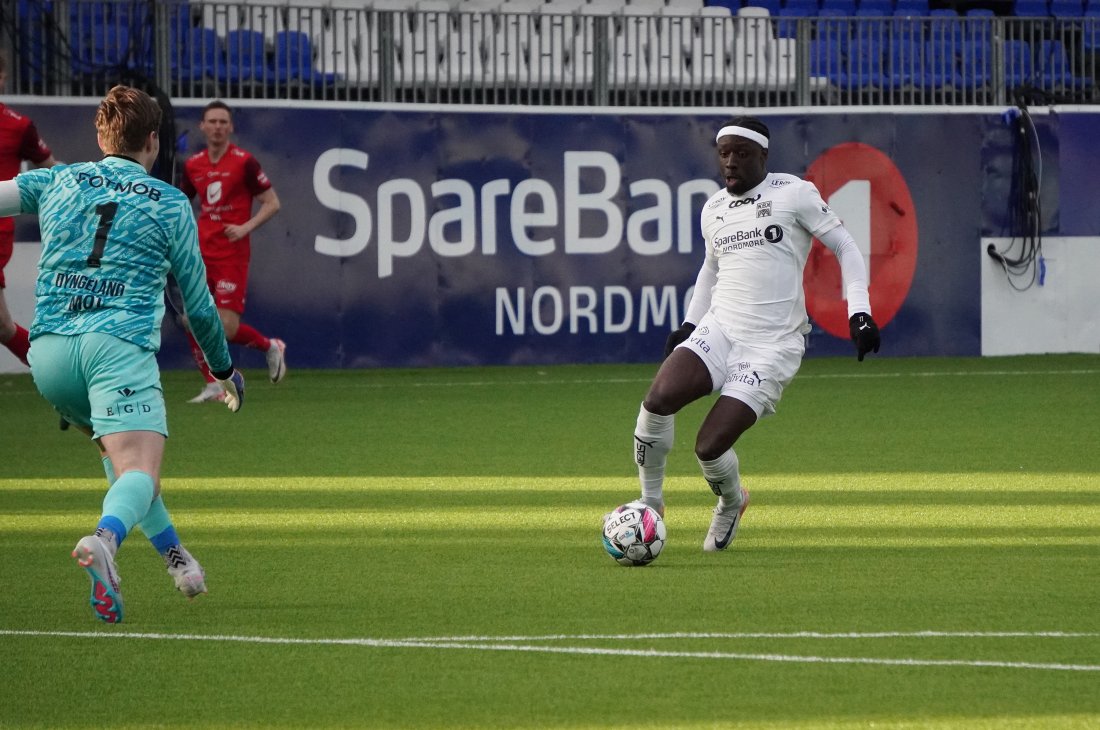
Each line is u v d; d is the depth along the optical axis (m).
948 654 16.66
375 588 20.58
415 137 56.31
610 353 58.28
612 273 58.16
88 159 53.62
